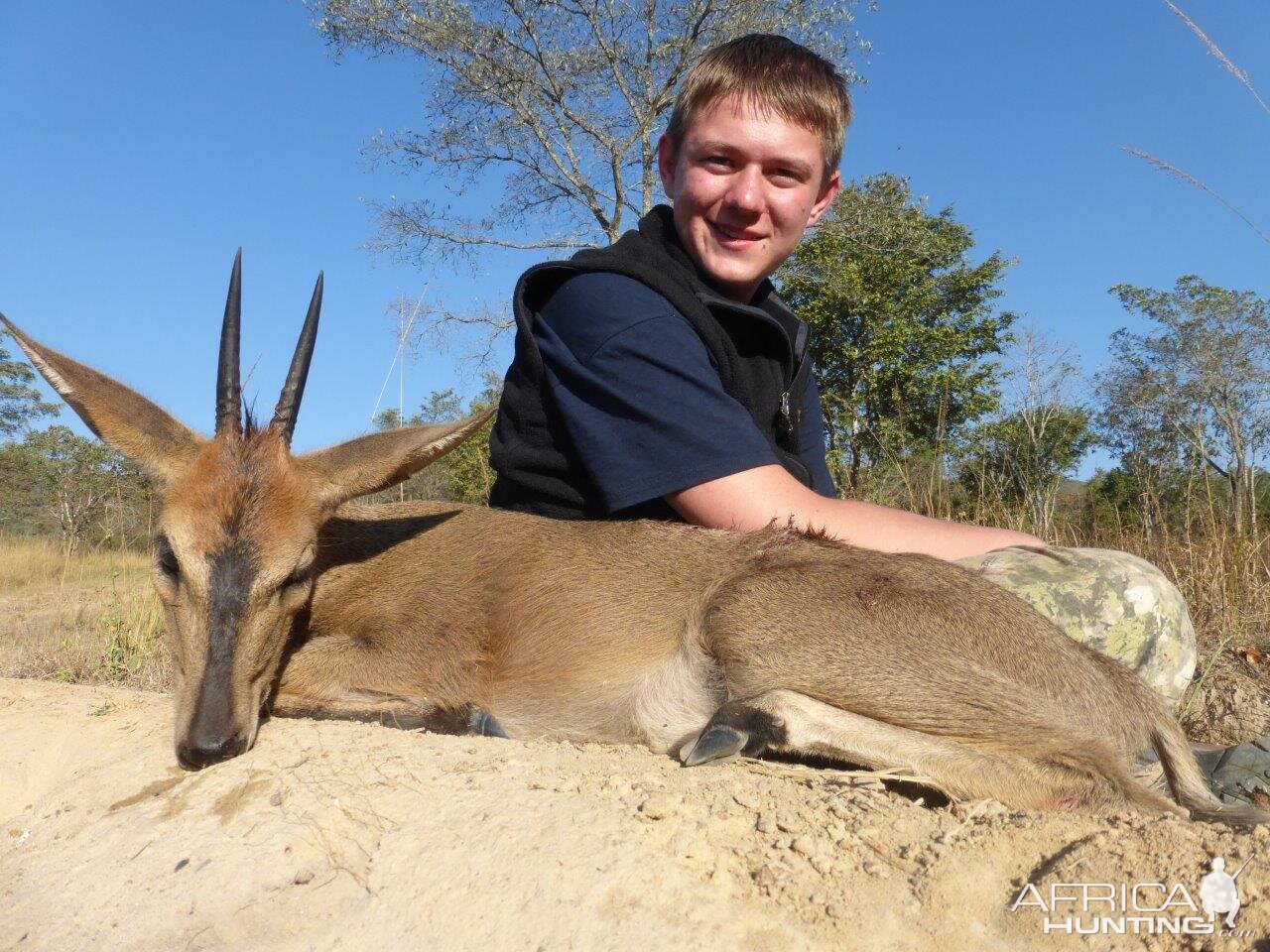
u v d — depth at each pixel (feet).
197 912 1.60
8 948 1.68
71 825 2.02
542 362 2.48
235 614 2.09
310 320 2.40
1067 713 1.97
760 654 2.10
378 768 1.91
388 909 1.52
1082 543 4.71
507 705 2.36
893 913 1.41
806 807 1.69
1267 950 1.25
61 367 2.31
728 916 1.40
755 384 2.61
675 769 1.90
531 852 1.55
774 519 2.29
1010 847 1.53
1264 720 2.99
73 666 3.77
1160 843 1.46
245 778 1.94
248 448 2.25
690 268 2.63
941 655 2.03
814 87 2.56
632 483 2.30
